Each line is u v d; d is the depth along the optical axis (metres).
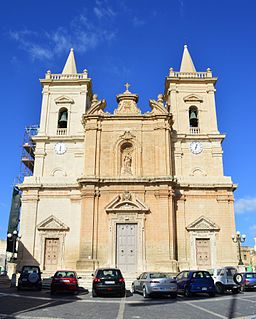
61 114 42.53
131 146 38.47
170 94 42.12
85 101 42.22
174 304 18.06
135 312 15.12
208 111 41.34
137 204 35.38
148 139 38.19
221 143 39.81
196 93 42.19
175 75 42.94
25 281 26.22
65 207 37.00
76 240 35.84
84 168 37.12
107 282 21.75
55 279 23.36
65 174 39.03
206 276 23.20
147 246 34.53
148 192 35.94
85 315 14.10
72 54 46.41
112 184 36.09
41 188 37.62
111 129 38.56
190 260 34.97
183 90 42.22
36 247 35.84
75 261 35.22
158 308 16.45
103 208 35.62
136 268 34.12
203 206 36.75
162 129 37.94
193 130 40.62
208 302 19.06
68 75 43.47
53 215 36.72
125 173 37.19
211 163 39.09
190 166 38.94
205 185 37.00
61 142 40.22
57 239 36.25
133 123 38.69
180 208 36.50
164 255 33.59
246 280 28.25
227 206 36.66
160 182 35.62
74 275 24.00
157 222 35.03
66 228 36.09
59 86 42.88
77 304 17.67
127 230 35.28
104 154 37.75
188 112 41.38
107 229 35.00
